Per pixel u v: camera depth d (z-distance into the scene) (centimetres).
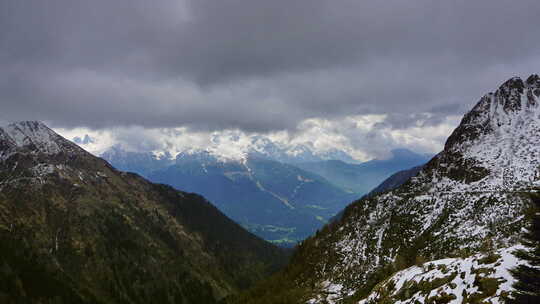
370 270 15362
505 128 19675
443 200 16450
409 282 6531
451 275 5575
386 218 18125
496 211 13262
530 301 3262
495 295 4400
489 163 17338
